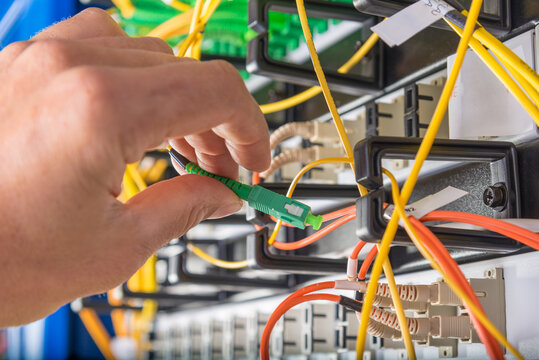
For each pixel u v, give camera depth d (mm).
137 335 1583
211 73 362
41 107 328
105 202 356
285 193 619
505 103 538
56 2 1170
